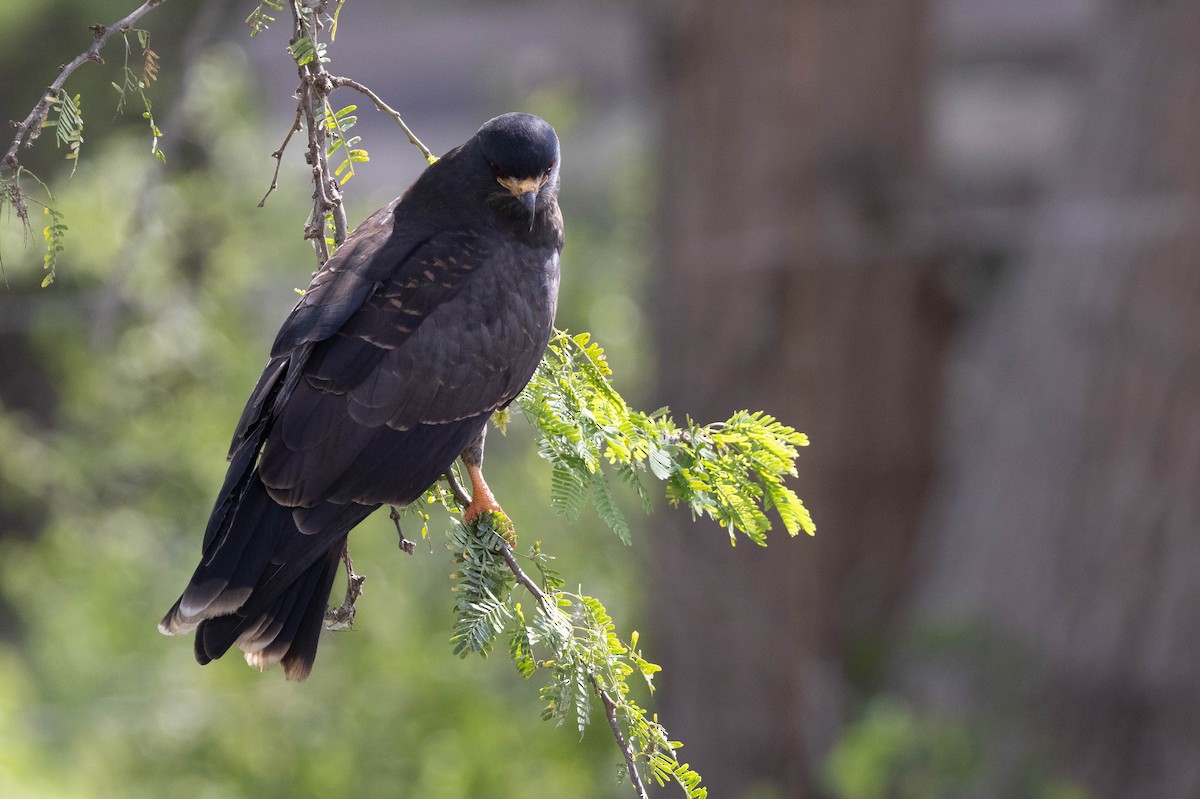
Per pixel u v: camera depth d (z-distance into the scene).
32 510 18.00
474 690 14.21
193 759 14.41
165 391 15.87
